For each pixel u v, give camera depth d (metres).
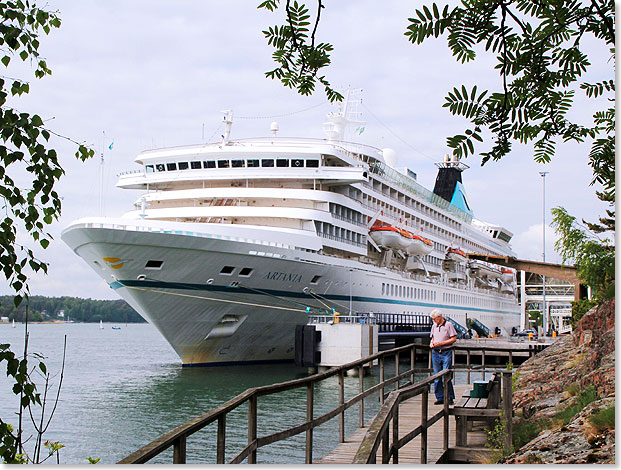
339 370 12.00
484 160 4.30
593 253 13.28
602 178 5.41
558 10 4.15
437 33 4.00
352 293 44.44
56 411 26.59
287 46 4.78
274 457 16.92
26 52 6.27
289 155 41.19
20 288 6.27
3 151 6.03
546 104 4.44
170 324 35.47
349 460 10.64
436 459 10.40
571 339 22.12
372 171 50.31
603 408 9.56
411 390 8.80
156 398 28.97
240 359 40.50
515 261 42.00
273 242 36.66
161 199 40.47
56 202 6.37
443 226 65.12
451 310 66.38
